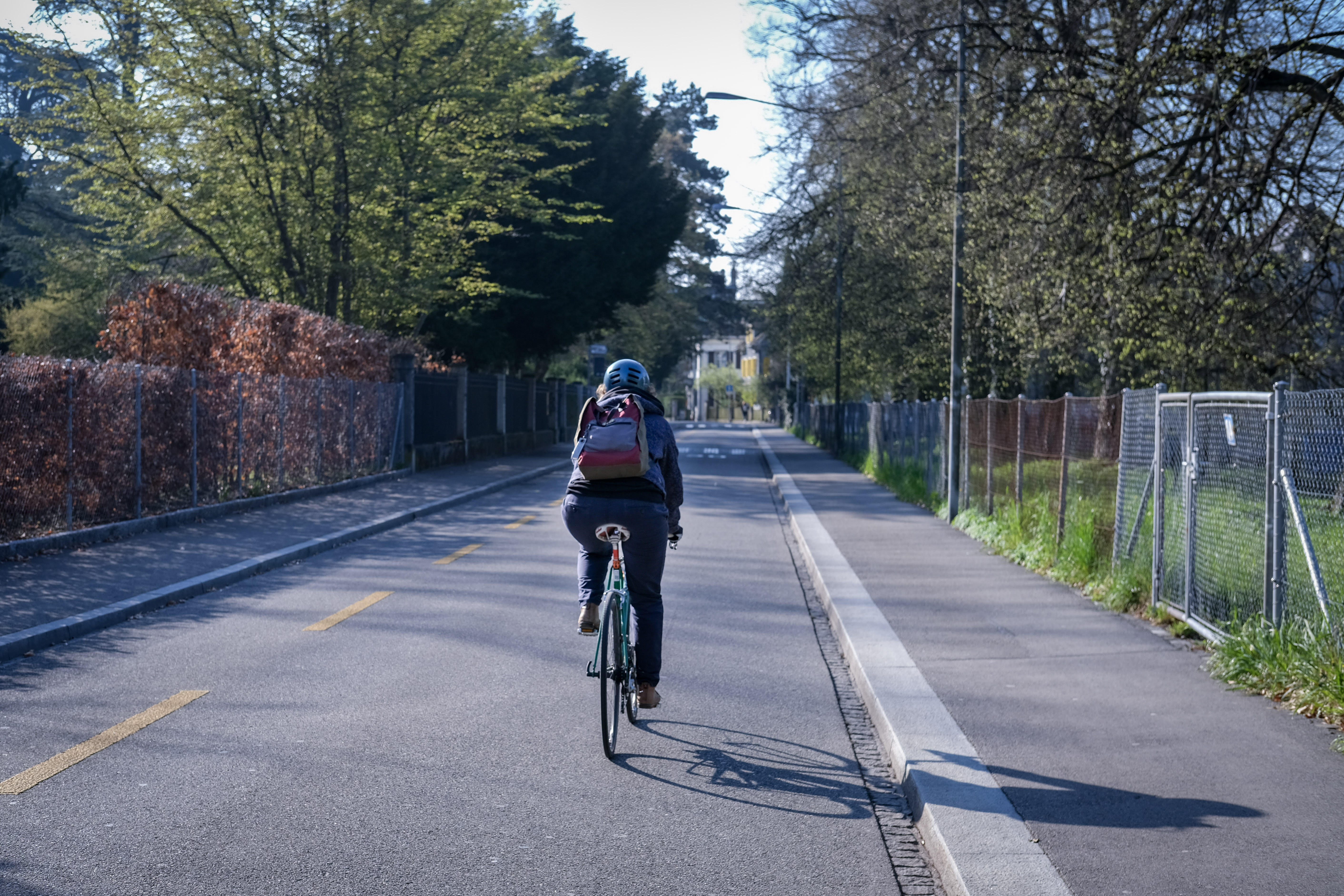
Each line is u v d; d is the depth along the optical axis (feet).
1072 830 14.97
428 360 100.63
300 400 66.59
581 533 19.89
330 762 18.70
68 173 98.53
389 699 22.72
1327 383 52.03
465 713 21.79
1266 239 48.26
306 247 88.53
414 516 59.11
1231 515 26.27
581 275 128.26
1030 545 42.24
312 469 68.74
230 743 19.63
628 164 137.90
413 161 92.89
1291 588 24.81
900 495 73.10
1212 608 27.20
